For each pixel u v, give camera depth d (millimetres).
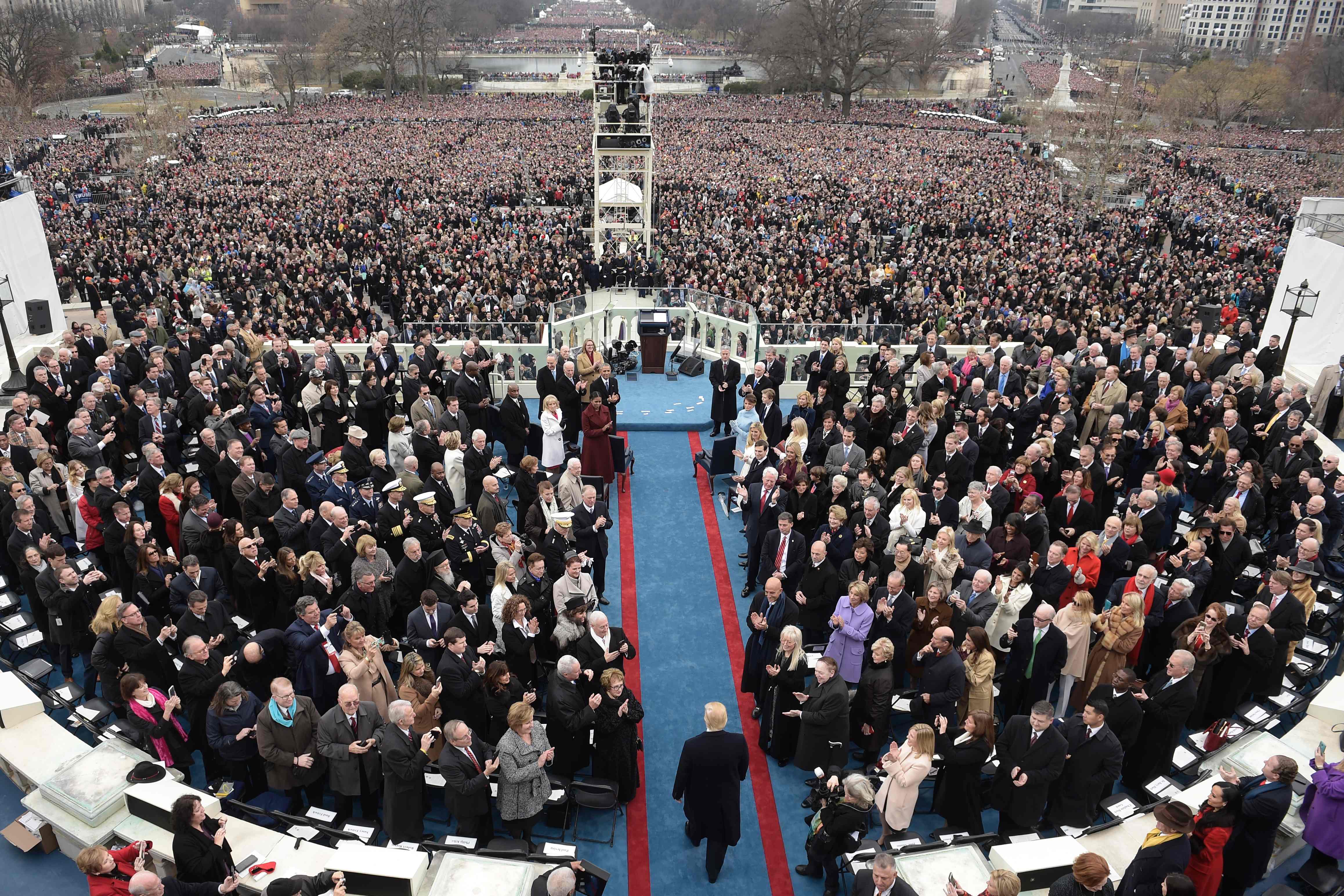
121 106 96188
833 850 7668
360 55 111375
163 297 27984
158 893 5988
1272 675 9492
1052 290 30859
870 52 89500
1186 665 8078
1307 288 15648
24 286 19844
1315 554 9773
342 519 10211
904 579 9461
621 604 12102
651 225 39062
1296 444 12414
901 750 7863
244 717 7891
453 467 12750
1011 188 54469
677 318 21250
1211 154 71750
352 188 50438
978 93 123500
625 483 15359
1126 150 53531
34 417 13297
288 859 7363
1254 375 14898
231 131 74438
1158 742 8430
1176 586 9391
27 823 8094
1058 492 13016
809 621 10258
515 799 7789
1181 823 6496
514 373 17891
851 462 12539
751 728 9906
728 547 13547
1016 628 9125
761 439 12555
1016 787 7789
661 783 9156
